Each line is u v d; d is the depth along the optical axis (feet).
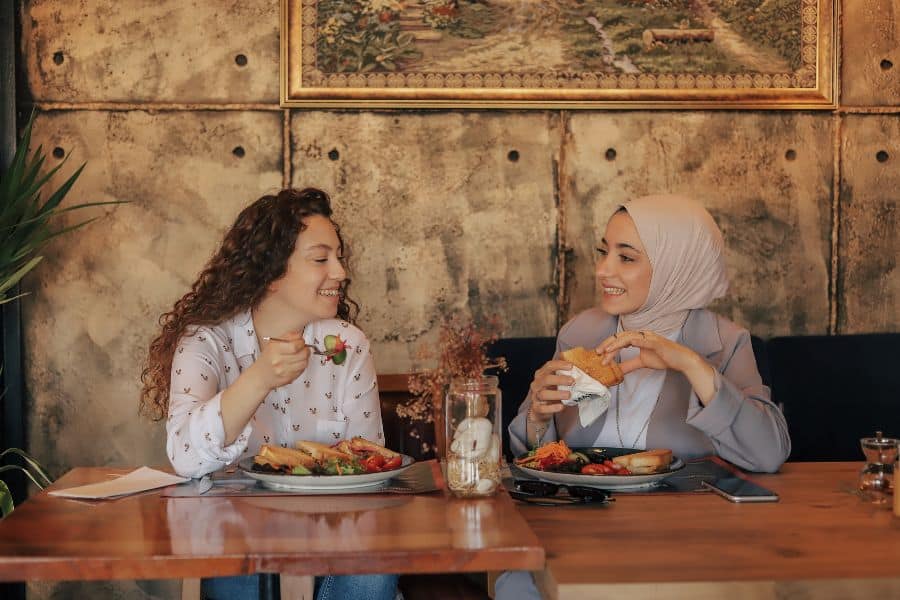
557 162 11.68
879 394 10.39
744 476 6.88
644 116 11.73
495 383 5.98
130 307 11.42
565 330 9.03
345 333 8.00
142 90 11.35
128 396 11.44
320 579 6.44
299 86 11.39
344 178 11.53
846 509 5.89
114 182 11.35
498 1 11.48
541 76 11.56
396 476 6.55
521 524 5.20
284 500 5.83
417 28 11.44
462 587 8.03
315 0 11.37
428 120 11.56
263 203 7.53
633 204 8.42
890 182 11.98
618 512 5.80
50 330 11.35
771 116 11.81
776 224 11.87
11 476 11.18
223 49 11.39
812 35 11.76
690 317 8.41
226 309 7.39
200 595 6.23
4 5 10.98
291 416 7.66
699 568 4.63
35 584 11.39
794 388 10.46
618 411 8.21
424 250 11.62
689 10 11.62
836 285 11.95
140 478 6.49
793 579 4.47
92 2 11.27
